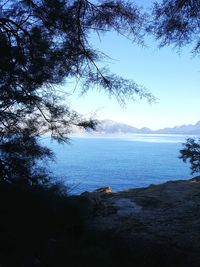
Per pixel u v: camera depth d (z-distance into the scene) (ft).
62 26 22.61
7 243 16.66
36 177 22.27
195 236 22.95
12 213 17.54
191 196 34.04
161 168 331.98
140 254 19.70
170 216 27.91
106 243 20.83
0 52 21.22
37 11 22.39
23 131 23.08
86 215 24.23
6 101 21.86
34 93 22.86
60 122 23.98
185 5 19.47
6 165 22.36
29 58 22.34
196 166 31.58
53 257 17.07
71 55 23.06
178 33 20.08
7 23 22.38
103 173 228.02
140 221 26.68
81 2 22.57
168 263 18.86
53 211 19.52
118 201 32.73
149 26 21.03
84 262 17.29
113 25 22.81
